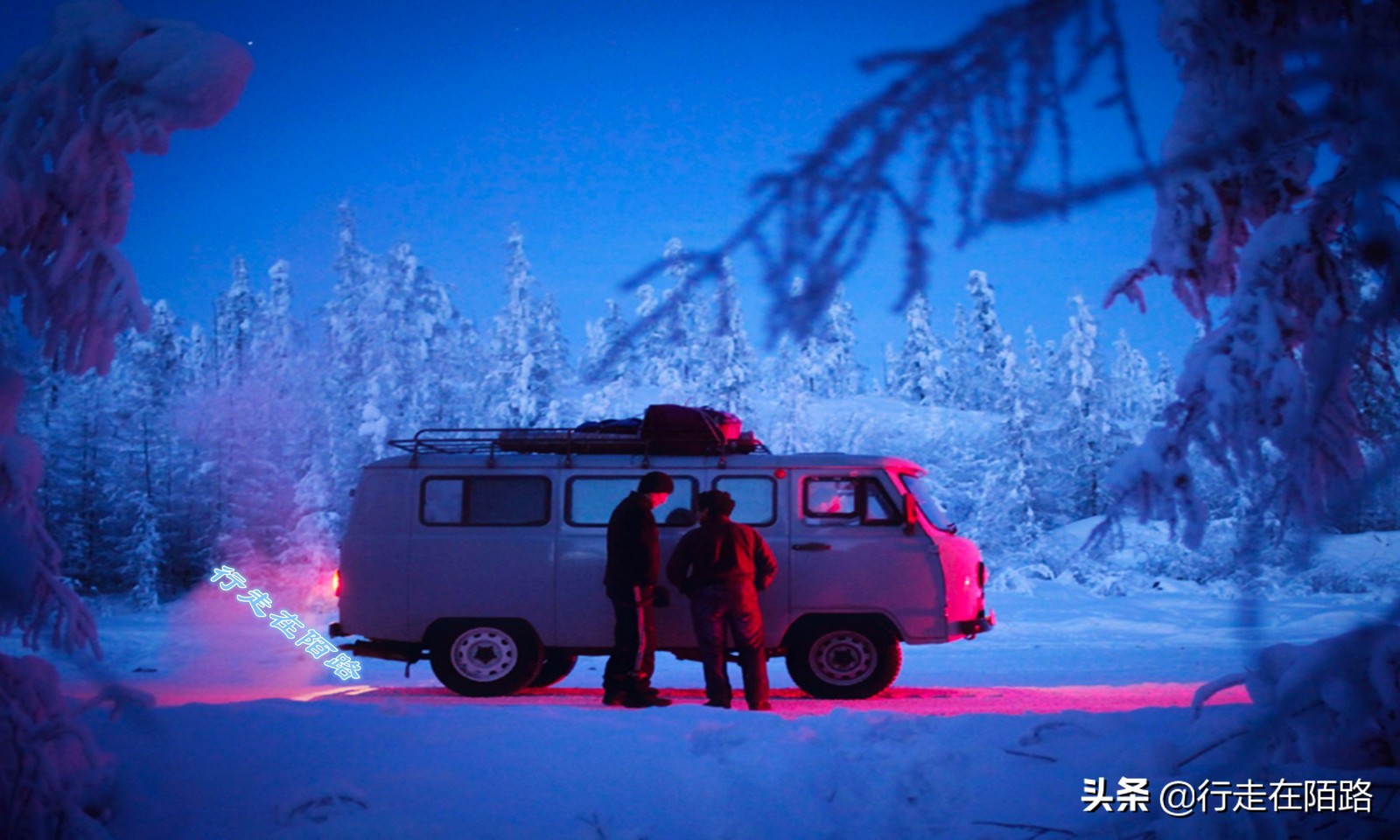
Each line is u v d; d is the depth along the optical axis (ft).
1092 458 112.06
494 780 13.33
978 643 53.47
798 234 5.10
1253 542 5.00
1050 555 87.51
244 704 16.30
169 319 130.00
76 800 10.35
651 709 16.76
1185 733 12.83
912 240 5.02
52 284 10.75
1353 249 8.03
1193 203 9.73
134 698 10.87
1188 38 8.54
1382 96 4.29
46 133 10.68
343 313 112.06
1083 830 10.28
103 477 102.17
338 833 11.69
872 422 125.70
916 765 13.75
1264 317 8.10
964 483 116.37
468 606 30.53
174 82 10.66
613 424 32.09
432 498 31.14
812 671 29.58
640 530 25.61
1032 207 4.49
